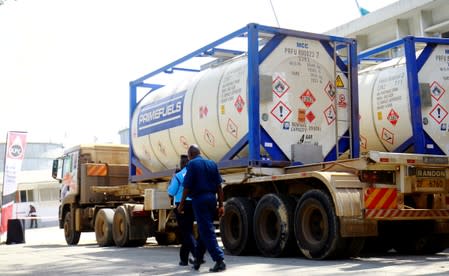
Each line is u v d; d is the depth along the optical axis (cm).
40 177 4669
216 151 1191
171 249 1380
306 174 925
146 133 1431
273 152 1052
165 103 1348
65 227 1830
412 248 1067
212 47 1180
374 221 892
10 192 2078
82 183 1723
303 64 1101
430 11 2055
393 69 1261
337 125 1122
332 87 1128
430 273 716
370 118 1288
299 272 756
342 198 872
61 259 1106
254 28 1054
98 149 1773
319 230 933
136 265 930
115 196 1705
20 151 2102
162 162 1420
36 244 1866
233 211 1084
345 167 927
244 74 1087
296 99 1084
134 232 1448
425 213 916
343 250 895
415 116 1120
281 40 1084
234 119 1102
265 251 1004
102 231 1591
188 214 880
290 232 963
